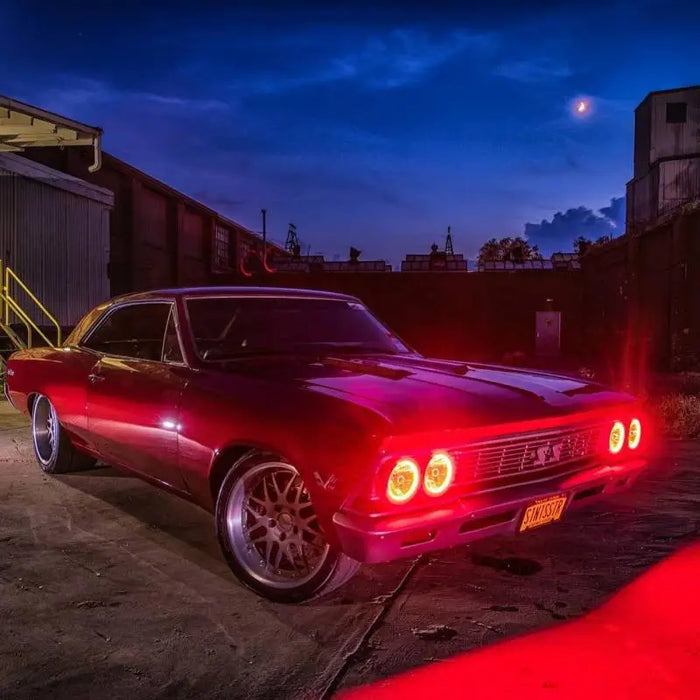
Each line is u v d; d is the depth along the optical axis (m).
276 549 3.31
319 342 4.34
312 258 32.22
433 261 30.47
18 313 12.51
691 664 2.70
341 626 3.01
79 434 4.85
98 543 4.02
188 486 3.73
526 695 2.48
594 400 3.56
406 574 3.60
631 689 2.52
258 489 3.38
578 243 31.22
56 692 2.49
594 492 3.54
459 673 2.63
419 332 29.50
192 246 33.00
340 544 2.85
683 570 3.67
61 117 11.63
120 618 3.08
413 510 2.80
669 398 9.23
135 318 4.64
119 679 2.58
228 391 3.45
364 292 29.92
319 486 2.89
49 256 16.11
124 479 5.42
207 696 2.48
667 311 19.80
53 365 5.16
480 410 3.08
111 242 25.41
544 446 3.29
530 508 3.16
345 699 2.46
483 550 3.95
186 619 3.07
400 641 2.88
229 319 4.21
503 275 29.19
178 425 3.67
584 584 3.48
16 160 14.69
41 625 3.01
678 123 29.14
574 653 2.78
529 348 29.06
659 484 5.46
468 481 3.02
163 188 28.73
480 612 3.16
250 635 2.93
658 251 20.52
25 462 6.04
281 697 2.47
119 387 4.24
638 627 3.01
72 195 17.02
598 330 26.42
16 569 3.62
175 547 3.96
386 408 2.94
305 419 3.00
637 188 30.19
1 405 9.84
